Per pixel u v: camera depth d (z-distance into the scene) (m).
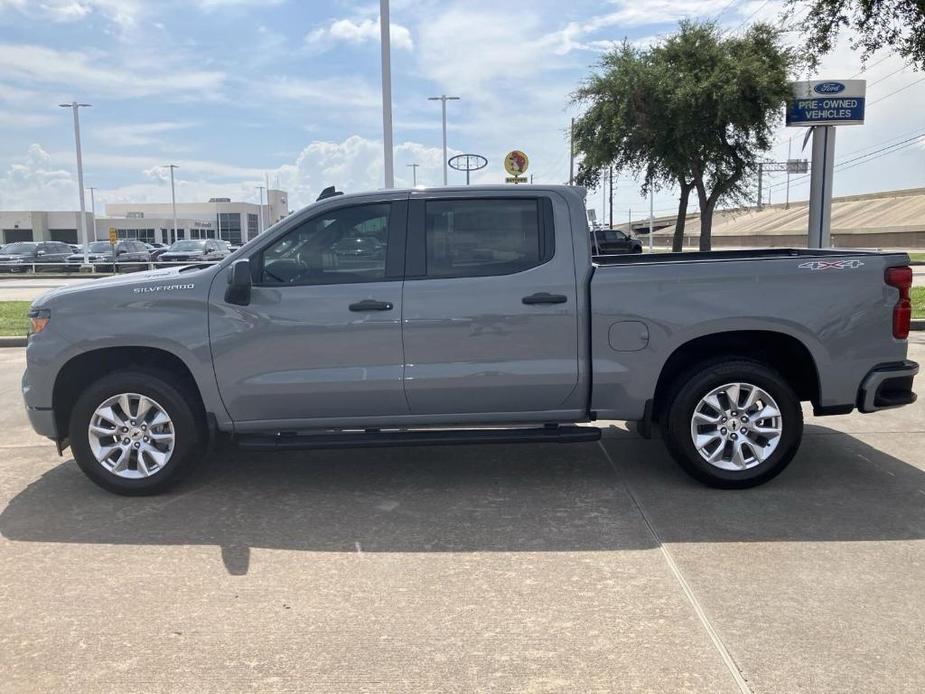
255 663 3.32
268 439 5.27
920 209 70.94
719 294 5.19
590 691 3.09
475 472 5.89
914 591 3.88
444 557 4.36
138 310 5.23
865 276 5.21
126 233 87.88
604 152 23.72
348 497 5.37
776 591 3.90
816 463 5.94
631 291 5.21
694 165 23.19
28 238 84.31
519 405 5.36
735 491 5.36
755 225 93.12
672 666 3.25
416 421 5.39
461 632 3.55
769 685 3.11
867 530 4.66
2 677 3.23
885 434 6.73
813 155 18.67
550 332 5.24
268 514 5.06
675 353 5.43
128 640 3.51
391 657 3.35
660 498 5.25
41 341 5.27
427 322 5.19
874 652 3.34
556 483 5.60
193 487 5.61
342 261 5.30
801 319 5.18
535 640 3.47
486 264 5.28
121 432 5.36
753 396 5.26
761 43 22.91
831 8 13.70
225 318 5.20
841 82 18.20
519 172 21.09
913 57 13.23
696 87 22.08
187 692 3.12
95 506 5.23
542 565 4.24
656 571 4.14
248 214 97.81
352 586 4.02
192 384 5.45
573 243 5.27
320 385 5.22
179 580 4.11
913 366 5.33
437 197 5.32
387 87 15.90
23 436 7.09
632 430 7.02
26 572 4.22
